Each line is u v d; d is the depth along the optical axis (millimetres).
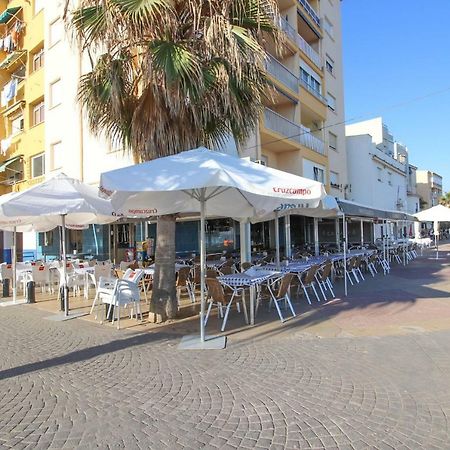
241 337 6848
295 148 19547
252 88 7887
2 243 22750
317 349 6086
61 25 18922
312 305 9500
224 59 7137
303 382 4809
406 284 12945
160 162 6074
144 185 5543
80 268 12281
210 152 6641
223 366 5438
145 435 3639
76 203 8883
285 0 20500
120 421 3920
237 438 3561
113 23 6836
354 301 9938
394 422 3781
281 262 11617
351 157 30984
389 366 5273
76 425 3854
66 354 6137
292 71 20750
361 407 4105
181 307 9648
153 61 6785
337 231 21938
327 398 4344
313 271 9773
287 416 3955
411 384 4660
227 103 7281
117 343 6676
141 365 5555
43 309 10078
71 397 4520
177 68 6648
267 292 11406
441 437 3500
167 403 4316
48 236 20562
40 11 20578
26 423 3906
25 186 21578
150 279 10953
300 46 21422
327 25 26594
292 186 6125
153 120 7586
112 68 7453
